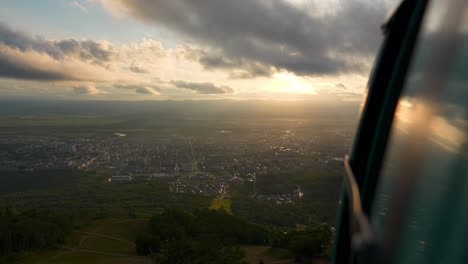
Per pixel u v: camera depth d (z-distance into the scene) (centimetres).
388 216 217
